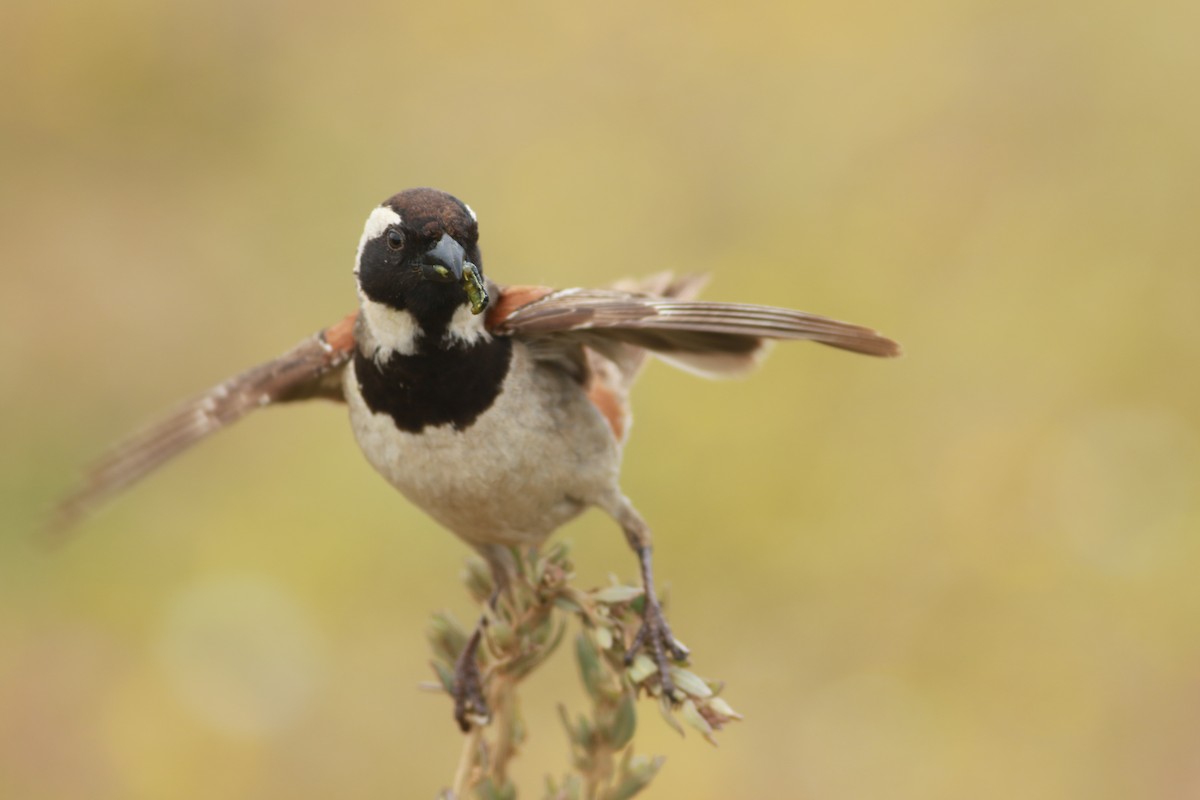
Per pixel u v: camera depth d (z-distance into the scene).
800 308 14.08
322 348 8.67
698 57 15.92
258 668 12.19
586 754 7.07
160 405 14.26
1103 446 13.13
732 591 12.87
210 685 12.14
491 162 15.34
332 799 11.98
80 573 13.09
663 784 11.88
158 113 15.56
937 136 14.91
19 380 14.27
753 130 15.28
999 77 15.07
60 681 12.53
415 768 12.09
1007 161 14.70
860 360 13.66
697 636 12.67
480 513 8.45
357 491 13.29
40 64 15.46
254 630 12.34
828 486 13.17
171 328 14.59
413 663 12.51
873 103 15.25
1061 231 14.28
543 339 8.36
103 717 12.29
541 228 14.74
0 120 15.30
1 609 12.95
